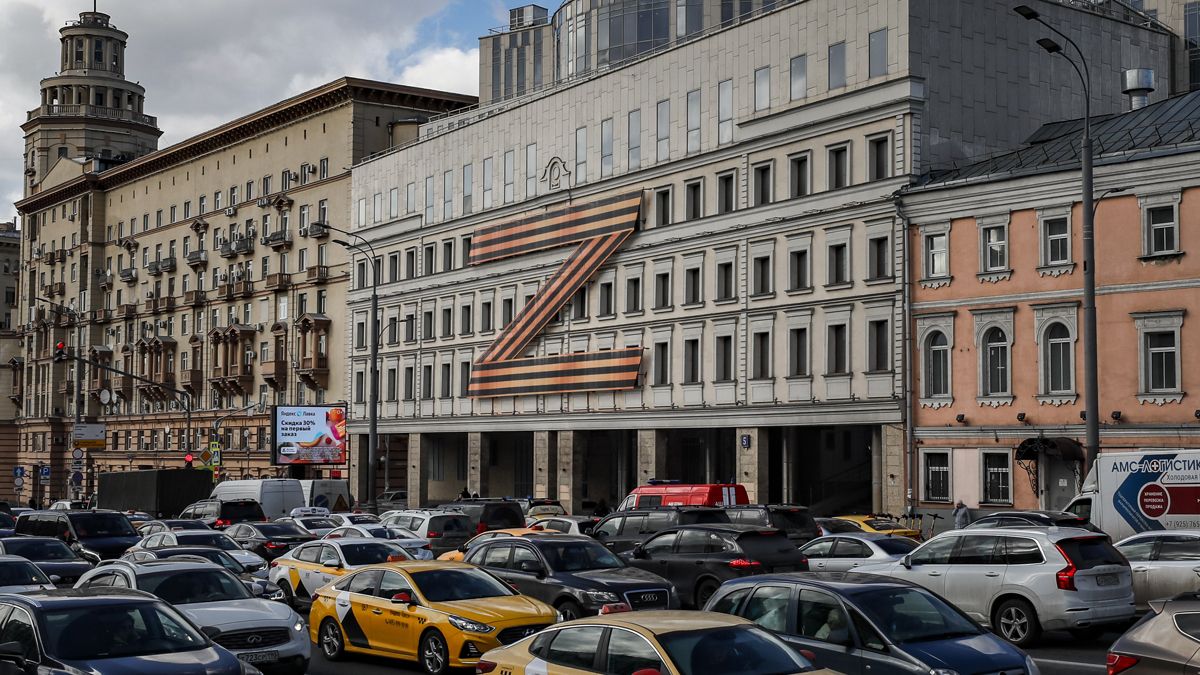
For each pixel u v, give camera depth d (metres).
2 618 16.39
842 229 53.22
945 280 49.16
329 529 46.81
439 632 20.31
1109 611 21.61
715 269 59.47
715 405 58.78
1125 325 44.06
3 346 138.12
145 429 114.12
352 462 86.00
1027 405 46.44
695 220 60.34
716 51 59.94
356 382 86.75
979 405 47.88
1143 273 43.66
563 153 69.00
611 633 13.29
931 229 49.75
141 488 67.00
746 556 25.91
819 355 54.09
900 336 50.59
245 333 99.25
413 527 40.16
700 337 60.12
